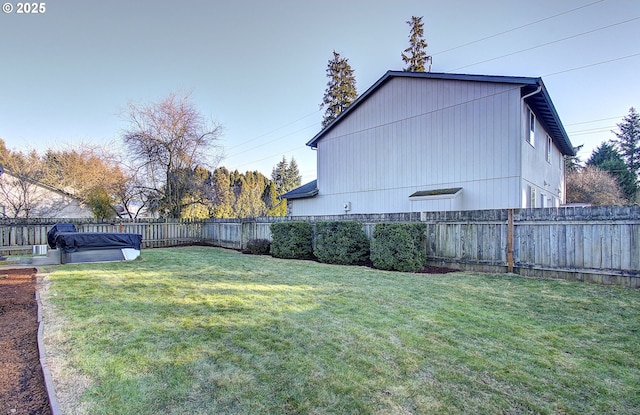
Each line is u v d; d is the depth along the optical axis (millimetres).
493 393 2301
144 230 14375
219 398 2203
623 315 4004
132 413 2033
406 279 6277
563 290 5234
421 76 11266
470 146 10242
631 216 5355
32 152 17125
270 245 11180
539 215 6340
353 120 13797
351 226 8531
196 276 6566
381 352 2928
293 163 49719
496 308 4301
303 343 3111
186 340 3164
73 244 8492
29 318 3852
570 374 2574
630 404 2191
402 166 12023
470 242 7254
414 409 2100
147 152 16875
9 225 11172
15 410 2064
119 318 3807
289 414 2035
